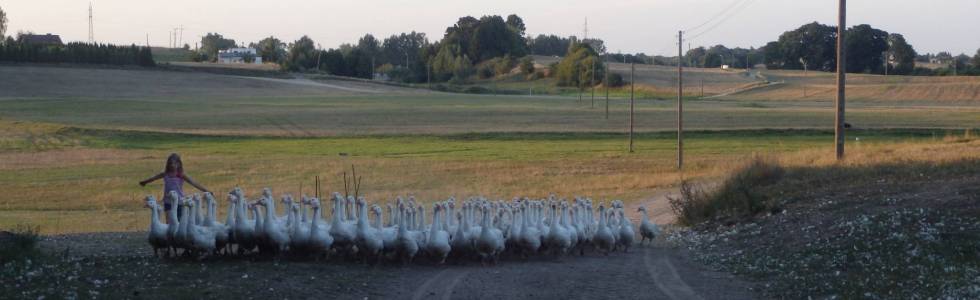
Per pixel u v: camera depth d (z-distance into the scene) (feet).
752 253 56.59
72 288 37.32
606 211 63.57
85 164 174.19
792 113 290.97
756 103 369.50
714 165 150.10
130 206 117.50
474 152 196.44
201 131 244.01
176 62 595.88
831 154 122.83
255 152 199.41
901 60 570.46
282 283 41.19
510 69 594.24
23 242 45.34
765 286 45.06
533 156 184.85
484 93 476.13
